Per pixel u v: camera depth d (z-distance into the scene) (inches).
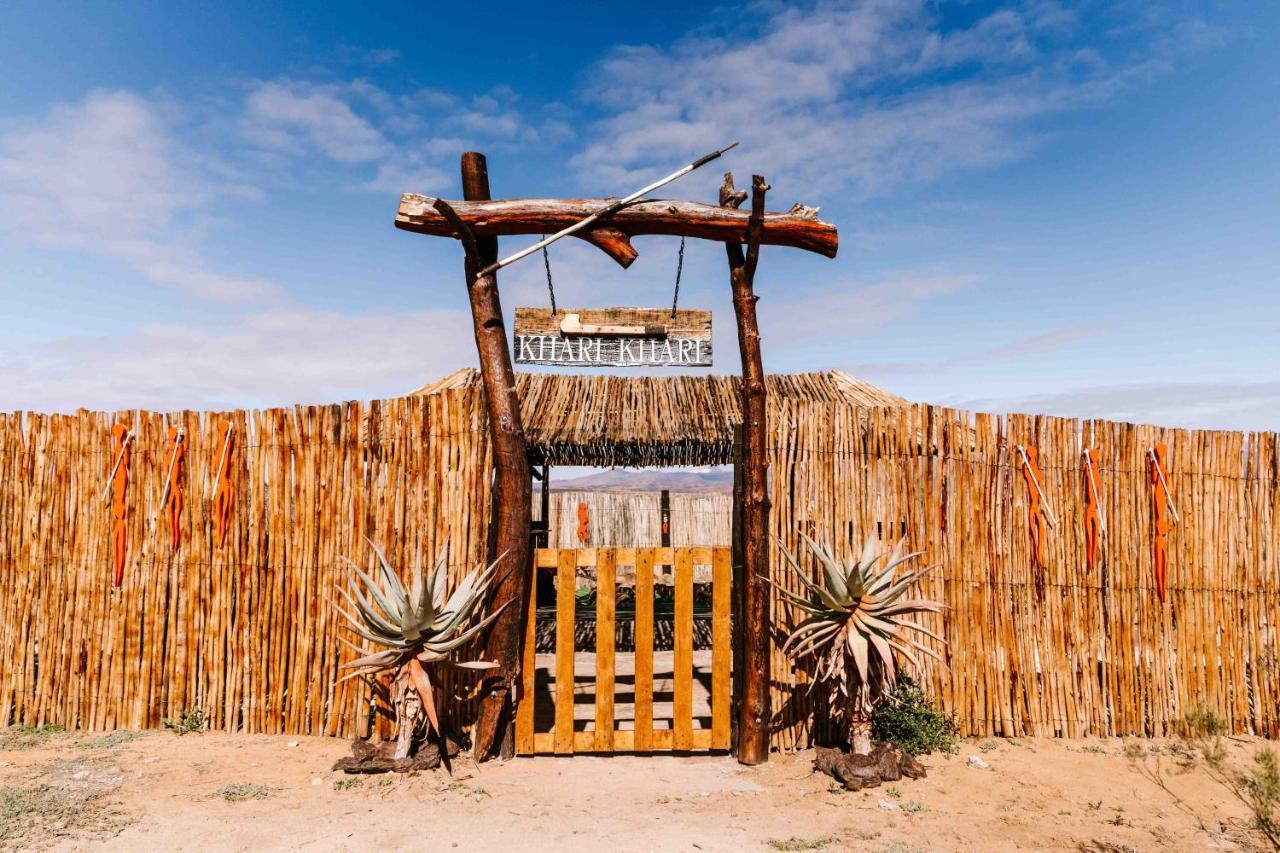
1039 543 261.3
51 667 266.4
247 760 230.2
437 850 173.9
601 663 242.4
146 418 271.0
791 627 247.6
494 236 250.4
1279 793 175.2
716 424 401.4
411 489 250.7
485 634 242.2
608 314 346.0
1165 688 262.7
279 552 258.4
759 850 175.0
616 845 177.3
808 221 245.9
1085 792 210.2
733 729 243.6
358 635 245.3
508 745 237.1
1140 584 266.2
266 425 262.7
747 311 243.9
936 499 257.3
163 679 262.5
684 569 247.3
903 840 180.1
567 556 244.8
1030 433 266.7
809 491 253.4
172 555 265.0
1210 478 274.2
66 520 272.4
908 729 241.4
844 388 415.5
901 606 224.1
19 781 212.2
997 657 258.1
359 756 223.5
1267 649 269.7
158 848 172.4
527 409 413.1
